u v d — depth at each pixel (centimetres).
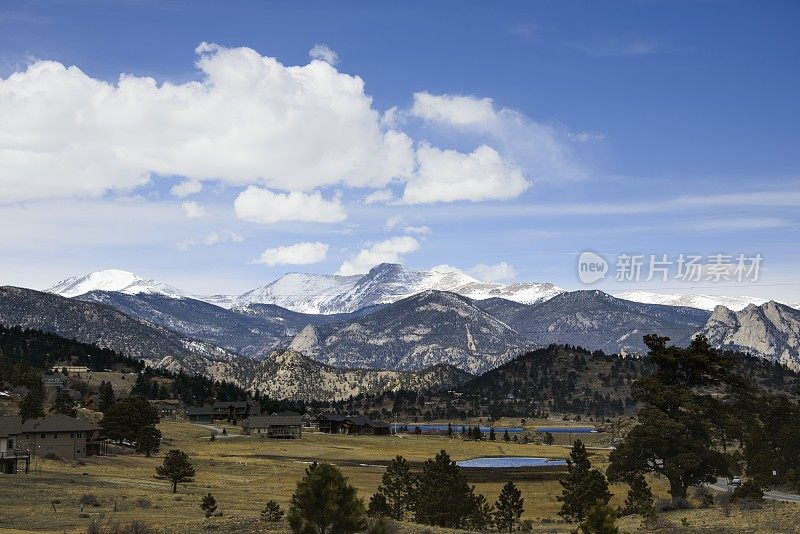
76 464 13425
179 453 10762
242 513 7919
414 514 9881
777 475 12169
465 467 18838
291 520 4416
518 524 8969
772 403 14175
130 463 14912
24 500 8031
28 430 13975
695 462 8050
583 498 9319
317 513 4428
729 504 7425
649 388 8581
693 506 7838
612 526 4416
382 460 19825
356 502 4491
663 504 7894
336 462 18762
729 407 8800
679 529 6138
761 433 13500
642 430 8244
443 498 8812
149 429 17325
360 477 15062
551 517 10731
